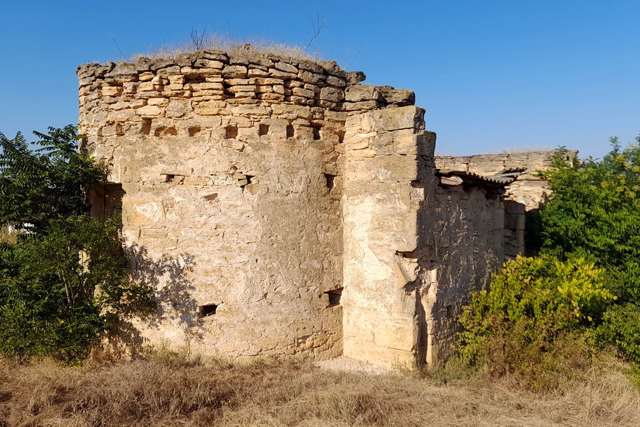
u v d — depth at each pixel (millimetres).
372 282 8867
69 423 5887
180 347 8508
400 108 8570
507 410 7062
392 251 8617
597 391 7797
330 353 9148
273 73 8703
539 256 11742
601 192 12000
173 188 8617
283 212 8766
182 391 6867
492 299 9547
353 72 9586
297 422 6277
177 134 8664
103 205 9492
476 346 9000
